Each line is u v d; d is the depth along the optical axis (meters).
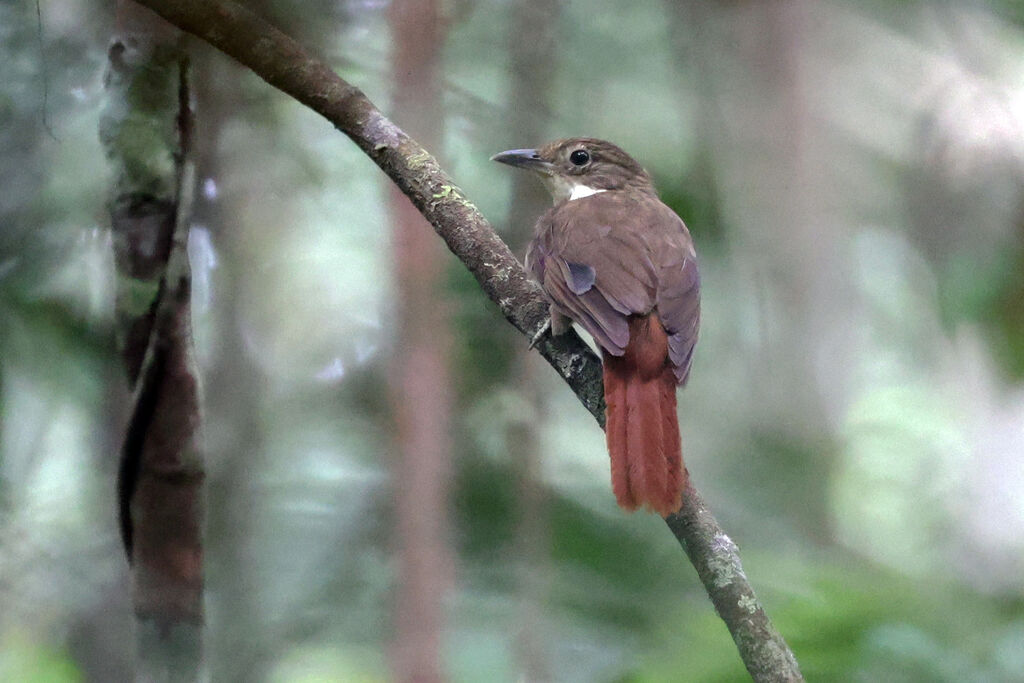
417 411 10.14
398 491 10.16
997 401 16.28
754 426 14.80
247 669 10.80
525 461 10.46
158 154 6.41
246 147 9.48
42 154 7.86
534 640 10.12
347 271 11.94
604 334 7.25
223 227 10.24
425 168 7.09
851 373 16.11
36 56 7.52
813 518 14.02
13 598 9.94
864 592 9.58
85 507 10.16
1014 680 8.81
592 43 12.46
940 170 14.20
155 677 6.14
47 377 9.13
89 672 10.41
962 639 9.21
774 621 9.00
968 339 14.88
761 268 15.26
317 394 11.98
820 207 15.39
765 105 15.09
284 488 11.48
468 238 7.22
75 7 7.64
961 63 14.51
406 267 10.30
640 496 6.45
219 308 11.29
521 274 7.50
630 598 10.46
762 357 15.03
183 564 6.23
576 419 12.20
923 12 14.93
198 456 6.32
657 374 7.17
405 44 9.91
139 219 6.38
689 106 13.34
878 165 15.62
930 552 15.72
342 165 10.27
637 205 8.89
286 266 11.62
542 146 10.52
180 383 6.32
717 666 8.94
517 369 10.49
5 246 8.15
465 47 10.94
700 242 14.02
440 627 10.00
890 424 16.11
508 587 10.45
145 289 6.34
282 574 11.16
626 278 7.73
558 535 10.76
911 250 15.48
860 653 8.77
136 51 6.45
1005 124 14.09
